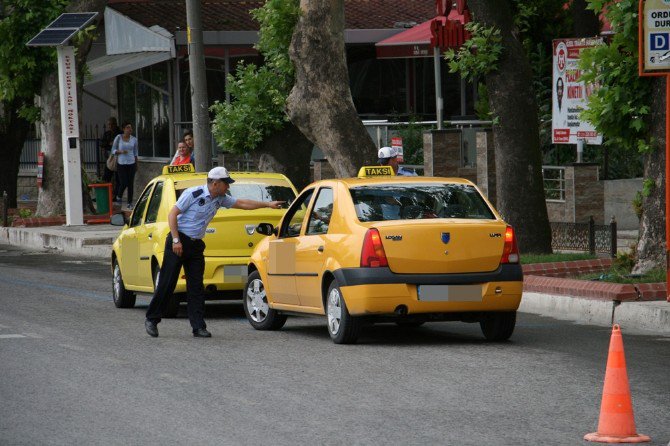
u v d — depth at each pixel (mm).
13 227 52531
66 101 50375
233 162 55156
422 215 22562
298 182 46875
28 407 16531
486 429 14992
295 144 46750
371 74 64812
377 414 15891
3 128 58812
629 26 27641
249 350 21781
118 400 16969
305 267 23547
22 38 53062
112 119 66125
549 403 16578
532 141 34406
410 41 52719
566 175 41438
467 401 16734
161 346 22328
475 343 22609
